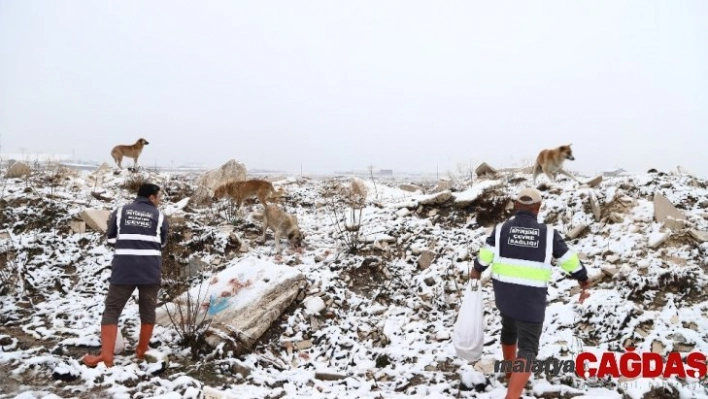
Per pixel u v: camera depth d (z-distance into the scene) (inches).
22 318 201.8
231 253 277.6
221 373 163.3
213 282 221.5
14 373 148.6
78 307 209.8
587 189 304.5
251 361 174.4
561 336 178.4
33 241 257.3
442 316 213.6
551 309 196.1
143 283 164.6
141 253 165.3
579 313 189.9
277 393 151.6
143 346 169.0
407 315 214.8
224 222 330.3
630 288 200.4
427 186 503.2
